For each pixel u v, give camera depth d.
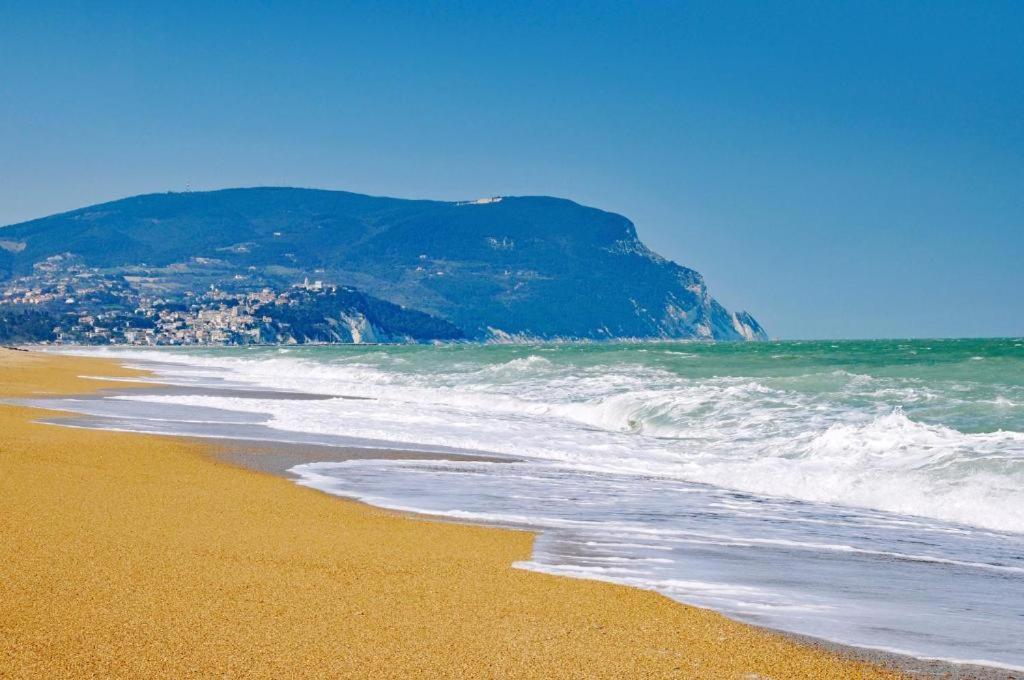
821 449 18.61
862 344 106.94
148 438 19.78
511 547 10.65
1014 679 6.55
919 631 7.77
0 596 7.57
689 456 20.03
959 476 14.73
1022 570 10.32
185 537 10.13
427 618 7.50
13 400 31.30
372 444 21.33
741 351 73.88
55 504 11.70
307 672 6.16
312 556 9.55
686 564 10.27
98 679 5.91
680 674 6.43
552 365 46.88
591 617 7.74
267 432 23.17
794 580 9.62
